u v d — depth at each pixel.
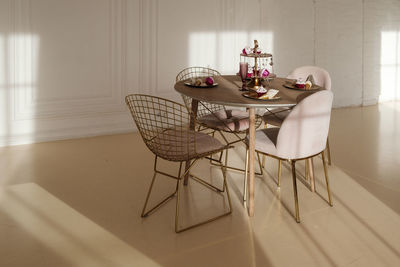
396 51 6.75
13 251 2.18
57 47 4.16
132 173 3.38
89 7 4.25
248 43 5.32
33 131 4.18
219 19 5.04
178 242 2.32
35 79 4.11
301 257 2.18
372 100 6.65
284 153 2.49
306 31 5.75
